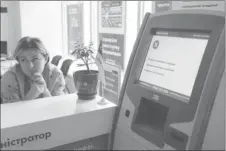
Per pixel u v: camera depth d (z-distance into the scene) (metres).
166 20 0.80
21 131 0.70
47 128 0.75
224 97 0.60
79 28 4.79
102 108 0.87
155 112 0.85
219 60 0.60
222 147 0.62
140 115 0.83
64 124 0.78
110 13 3.56
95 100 0.97
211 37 0.64
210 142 0.60
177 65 0.74
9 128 0.68
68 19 5.19
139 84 0.84
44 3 5.59
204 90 0.61
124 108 0.87
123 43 3.32
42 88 1.25
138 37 0.91
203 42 0.68
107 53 3.65
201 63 0.65
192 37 0.71
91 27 4.64
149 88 0.80
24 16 5.45
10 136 0.69
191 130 0.62
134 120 0.82
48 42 5.79
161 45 0.81
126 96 0.88
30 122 0.72
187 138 0.63
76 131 0.82
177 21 0.75
